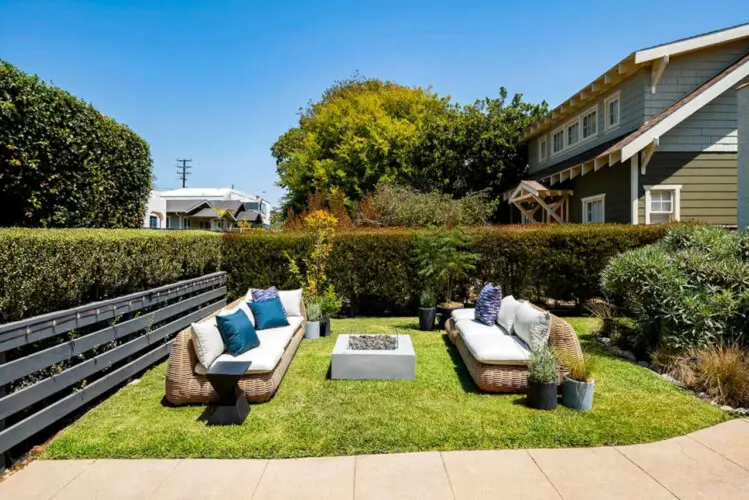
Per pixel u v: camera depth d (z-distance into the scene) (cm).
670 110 932
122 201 752
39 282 356
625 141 928
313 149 2222
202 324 416
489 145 1645
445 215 1227
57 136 584
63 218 607
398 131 1833
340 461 306
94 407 411
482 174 1659
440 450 320
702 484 274
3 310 327
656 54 962
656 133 891
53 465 304
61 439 341
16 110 515
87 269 425
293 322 607
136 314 531
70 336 412
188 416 385
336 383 463
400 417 376
